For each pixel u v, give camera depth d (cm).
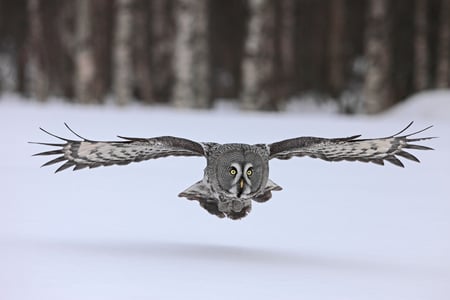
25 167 1430
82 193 1198
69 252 823
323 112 5409
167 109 3991
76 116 2491
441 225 1011
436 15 5444
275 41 5375
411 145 848
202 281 722
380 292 703
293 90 5931
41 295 655
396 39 5344
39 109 2786
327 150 859
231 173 842
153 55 5569
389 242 920
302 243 912
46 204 1099
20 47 5669
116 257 808
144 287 693
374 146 846
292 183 1347
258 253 850
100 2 5034
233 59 5741
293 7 5694
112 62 5803
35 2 4944
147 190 1240
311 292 698
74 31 5494
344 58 5672
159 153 849
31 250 827
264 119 2616
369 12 4266
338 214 1081
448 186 1330
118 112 2806
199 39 4831
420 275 764
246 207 877
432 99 3444
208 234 955
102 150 820
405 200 1184
